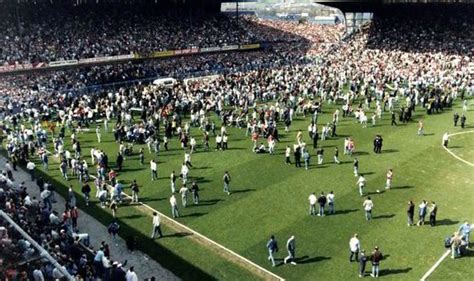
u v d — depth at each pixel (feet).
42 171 139.03
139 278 86.74
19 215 92.84
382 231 100.99
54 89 215.92
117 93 210.38
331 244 96.48
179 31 316.40
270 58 303.89
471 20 310.86
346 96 199.31
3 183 112.57
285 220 106.93
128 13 310.24
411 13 337.31
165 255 94.27
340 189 122.01
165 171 137.18
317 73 245.04
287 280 85.40
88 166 141.69
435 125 173.37
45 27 265.13
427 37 305.32
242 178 130.62
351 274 86.58
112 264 82.69
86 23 282.77
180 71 265.13
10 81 217.36
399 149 149.79
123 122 177.47
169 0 334.03
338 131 169.17
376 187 122.83
